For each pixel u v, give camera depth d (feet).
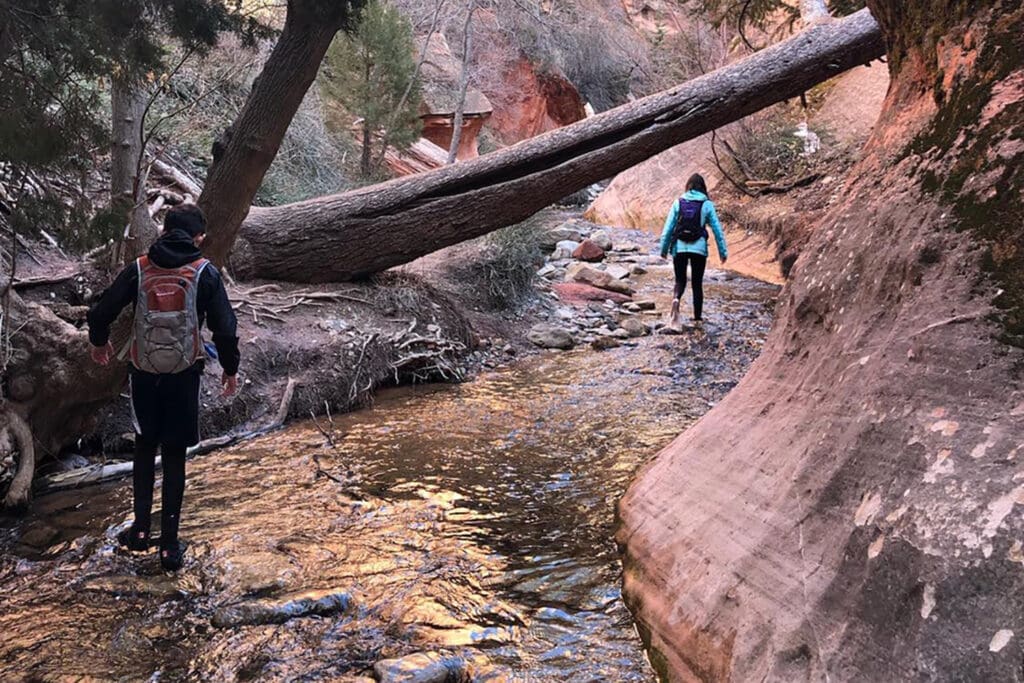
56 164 14.21
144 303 12.09
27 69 13.35
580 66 81.00
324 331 23.11
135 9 13.74
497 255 31.32
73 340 16.43
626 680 9.45
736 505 10.61
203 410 19.24
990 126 9.11
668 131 26.25
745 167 49.06
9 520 14.66
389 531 13.94
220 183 17.90
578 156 26.17
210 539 13.56
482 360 26.76
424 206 25.62
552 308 32.17
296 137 37.78
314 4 16.30
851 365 9.86
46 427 16.63
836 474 8.98
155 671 9.78
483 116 60.23
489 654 10.08
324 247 24.99
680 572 10.63
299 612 11.16
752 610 8.86
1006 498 6.73
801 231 39.22
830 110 50.08
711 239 45.75
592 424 20.18
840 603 7.84
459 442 18.95
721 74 26.58
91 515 14.85
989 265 8.26
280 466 17.37
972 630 6.40
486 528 14.08
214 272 12.46
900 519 7.64
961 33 10.35
